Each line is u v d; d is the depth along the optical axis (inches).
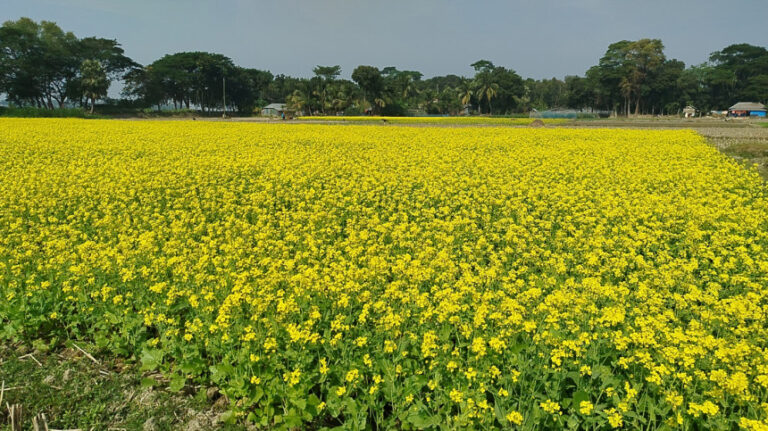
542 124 2206.0
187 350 274.5
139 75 4566.9
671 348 228.2
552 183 666.2
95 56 4352.9
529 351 252.4
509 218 491.5
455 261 406.3
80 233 446.9
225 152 944.3
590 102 5447.8
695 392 224.5
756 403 211.8
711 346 235.6
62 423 242.2
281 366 249.1
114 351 287.3
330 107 4291.3
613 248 422.6
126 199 568.1
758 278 354.9
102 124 1728.6
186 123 1920.5
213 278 324.5
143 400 258.2
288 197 590.6
